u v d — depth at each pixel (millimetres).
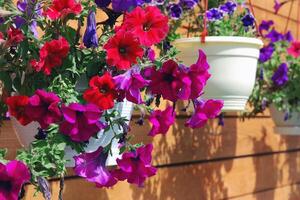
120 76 932
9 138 1261
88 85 1006
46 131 929
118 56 932
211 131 1866
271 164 2225
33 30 1025
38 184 878
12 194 791
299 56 1920
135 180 973
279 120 1950
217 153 1899
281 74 1809
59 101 896
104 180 956
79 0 1045
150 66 996
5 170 784
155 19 975
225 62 1381
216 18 1494
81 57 1005
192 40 1385
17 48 988
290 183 2363
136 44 942
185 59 1422
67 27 1015
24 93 1007
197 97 1030
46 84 989
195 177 1811
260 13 2088
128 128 997
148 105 1115
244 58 1395
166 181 1691
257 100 1867
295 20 2361
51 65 932
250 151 2078
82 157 948
